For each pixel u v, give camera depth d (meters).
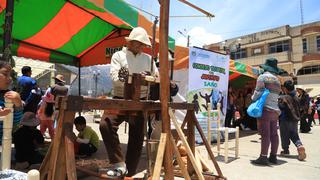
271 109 5.67
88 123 15.20
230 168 5.33
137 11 5.29
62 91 7.05
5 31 4.05
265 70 6.04
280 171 5.19
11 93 2.82
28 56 8.20
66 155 2.33
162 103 3.20
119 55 4.05
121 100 2.86
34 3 5.94
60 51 8.63
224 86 8.77
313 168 5.48
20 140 4.76
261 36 41.81
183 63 8.15
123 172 3.55
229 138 9.85
